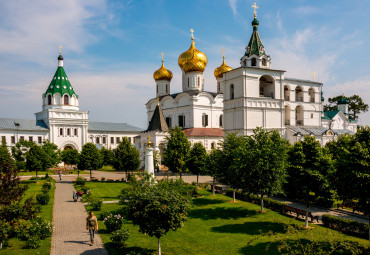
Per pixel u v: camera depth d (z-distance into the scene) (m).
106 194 46.91
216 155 41.38
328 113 98.62
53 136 95.44
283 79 69.88
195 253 22.45
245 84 64.81
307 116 81.19
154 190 21.97
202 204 38.81
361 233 25.94
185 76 89.56
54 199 42.94
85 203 40.06
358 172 21.78
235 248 23.41
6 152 52.12
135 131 129.38
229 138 40.97
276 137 34.19
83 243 24.47
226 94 69.81
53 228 27.81
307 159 29.09
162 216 20.30
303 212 30.66
